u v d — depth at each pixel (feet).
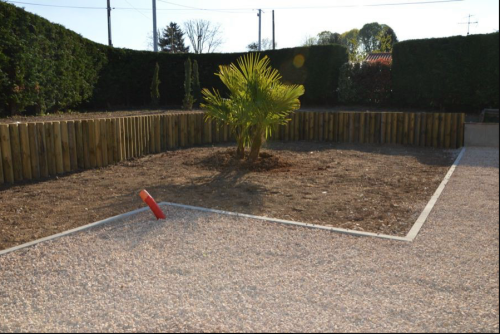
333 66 59.21
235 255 12.94
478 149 34.65
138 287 10.98
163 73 65.05
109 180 23.34
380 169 26.73
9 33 36.47
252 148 27.73
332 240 14.15
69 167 25.21
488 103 49.78
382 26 163.43
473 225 15.69
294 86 26.45
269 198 19.62
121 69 59.93
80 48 49.96
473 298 10.24
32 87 39.47
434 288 10.78
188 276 11.55
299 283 11.09
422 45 52.85
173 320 9.44
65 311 9.95
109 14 98.89
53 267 12.25
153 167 26.96
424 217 16.58
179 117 35.29
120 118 28.43
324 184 22.58
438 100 53.06
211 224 15.76
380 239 14.24
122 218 16.51
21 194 20.44
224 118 27.17
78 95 49.24
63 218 16.88
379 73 57.00
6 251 13.35
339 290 10.70
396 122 37.11
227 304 10.07
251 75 25.82
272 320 9.37
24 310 10.05
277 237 14.43
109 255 13.01
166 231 15.05
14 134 22.34
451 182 22.85
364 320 9.35
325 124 38.73
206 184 22.29
